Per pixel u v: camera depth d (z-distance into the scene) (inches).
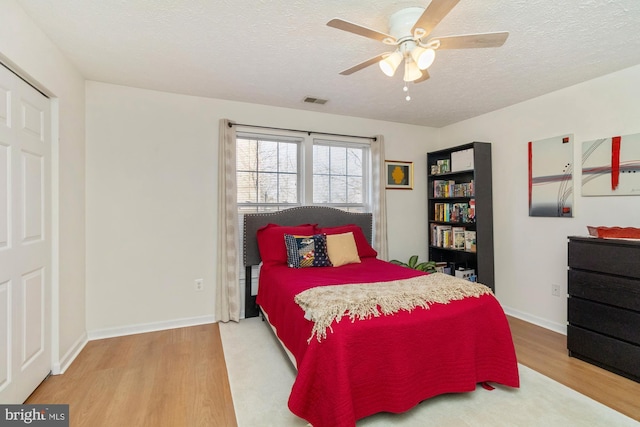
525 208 127.8
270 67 98.7
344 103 132.3
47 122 83.0
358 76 105.3
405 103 132.2
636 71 94.8
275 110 137.6
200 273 125.6
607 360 87.1
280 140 142.4
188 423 66.4
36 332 77.7
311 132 143.4
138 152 116.0
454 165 150.8
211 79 108.1
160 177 119.3
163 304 119.6
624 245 83.9
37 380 78.0
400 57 70.2
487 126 144.7
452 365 71.7
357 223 149.8
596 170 104.0
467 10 68.5
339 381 58.9
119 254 113.2
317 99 127.7
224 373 87.2
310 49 87.3
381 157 153.6
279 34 79.5
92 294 109.3
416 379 67.6
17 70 68.7
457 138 161.5
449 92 119.0
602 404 72.7
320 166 150.1
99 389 78.7
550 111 118.5
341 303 68.4
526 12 69.4
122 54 90.0
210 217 127.3
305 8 68.7
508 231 135.1
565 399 74.7
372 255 136.0
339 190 154.5
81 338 103.3
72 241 96.7
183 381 82.8
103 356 96.3
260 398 75.7
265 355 98.1
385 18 72.5
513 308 133.2
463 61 93.1
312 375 61.8
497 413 69.7
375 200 153.7
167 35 80.0
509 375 76.5
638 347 81.2
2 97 65.0
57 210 86.0
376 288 79.8
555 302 117.4
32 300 75.8
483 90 116.6
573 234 111.3
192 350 101.1
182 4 67.4
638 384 80.7
